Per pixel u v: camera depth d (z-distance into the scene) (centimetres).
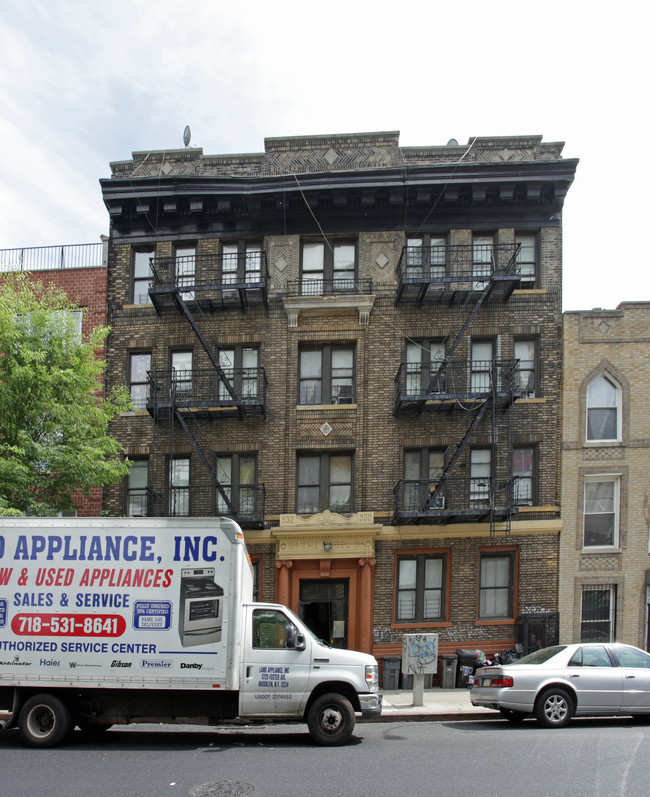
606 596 2056
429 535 2059
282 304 2194
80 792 830
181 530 1126
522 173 2138
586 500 2086
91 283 2283
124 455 2189
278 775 902
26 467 1647
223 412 2120
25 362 1716
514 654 1986
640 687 1268
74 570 1123
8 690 1141
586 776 888
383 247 2202
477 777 886
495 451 1988
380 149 2244
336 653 1132
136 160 2323
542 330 2139
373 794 816
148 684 1089
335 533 2055
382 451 2117
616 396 2111
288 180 2175
